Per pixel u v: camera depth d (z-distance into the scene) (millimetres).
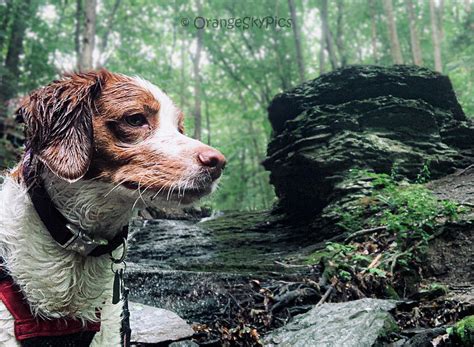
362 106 2643
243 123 10297
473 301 1240
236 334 1264
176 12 7418
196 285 1483
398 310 1280
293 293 1440
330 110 2670
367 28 8742
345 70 2805
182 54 8117
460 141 2594
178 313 1403
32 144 549
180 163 582
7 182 577
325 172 2414
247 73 8141
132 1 6906
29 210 542
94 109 585
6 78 4312
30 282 539
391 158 2373
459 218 1577
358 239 1817
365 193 2193
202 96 9008
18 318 537
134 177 575
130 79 626
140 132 597
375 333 1072
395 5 8305
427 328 1176
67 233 546
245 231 2844
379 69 2779
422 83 2752
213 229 2961
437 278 1458
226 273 1563
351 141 2438
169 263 2043
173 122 627
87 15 3816
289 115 2965
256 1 7645
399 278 1482
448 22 8289
